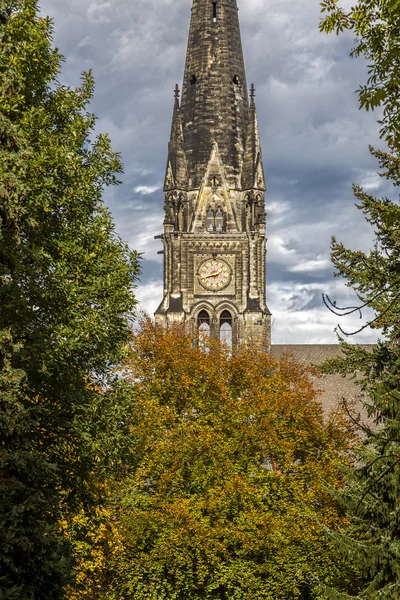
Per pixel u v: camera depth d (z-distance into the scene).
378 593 35.84
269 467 66.31
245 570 46.41
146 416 51.38
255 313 105.94
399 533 37.06
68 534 36.06
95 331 33.12
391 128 19.17
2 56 32.03
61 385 32.12
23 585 25.81
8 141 30.36
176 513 46.09
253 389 56.16
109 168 36.81
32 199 31.38
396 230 40.81
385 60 18.67
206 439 50.41
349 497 38.88
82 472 32.88
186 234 107.69
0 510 26.41
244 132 113.00
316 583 43.03
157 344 58.28
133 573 46.41
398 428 35.53
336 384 97.75
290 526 47.03
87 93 37.53
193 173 110.88
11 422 27.59
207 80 114.06
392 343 43.09
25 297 30.41
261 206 109.50
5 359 28.75
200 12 116.50
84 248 35.25
